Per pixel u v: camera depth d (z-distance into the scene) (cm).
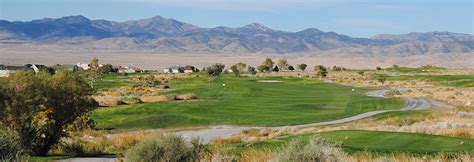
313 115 6353
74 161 2525
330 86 12838
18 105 2681
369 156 1927
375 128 3900
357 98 8731
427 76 17100
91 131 4675
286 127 5247
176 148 1780
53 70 10731
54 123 2825
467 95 9275
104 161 2530
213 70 15550
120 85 13612
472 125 3803
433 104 7806
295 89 11338
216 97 9500
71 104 2878
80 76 2942
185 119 5919
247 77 16188
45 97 2780
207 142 3753
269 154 1952
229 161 1827
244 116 6319
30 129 2720
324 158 1404
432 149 2300
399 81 15675
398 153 2153
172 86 12744
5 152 1609
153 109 6819
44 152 2811
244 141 3566
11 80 2716
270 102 8044
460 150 2234
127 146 3372
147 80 13925
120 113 6538
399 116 5728
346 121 5750
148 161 1745
